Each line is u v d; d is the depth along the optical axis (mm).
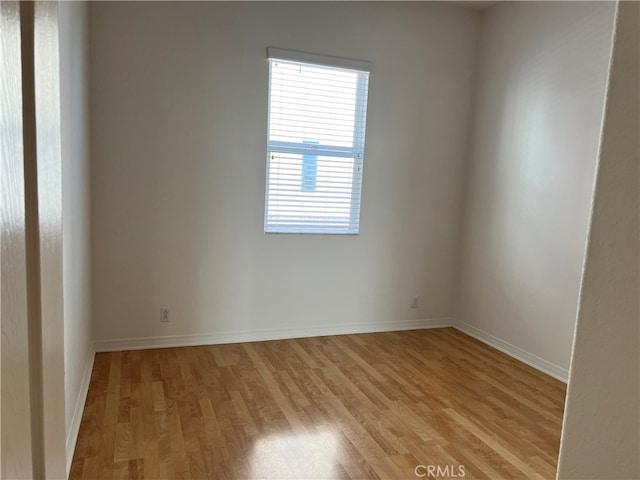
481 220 4039
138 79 3162
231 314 3627
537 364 3430
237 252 3578
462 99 4109
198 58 3283
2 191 407
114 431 2277
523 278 3580
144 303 3383
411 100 3936
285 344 3656
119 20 3074
